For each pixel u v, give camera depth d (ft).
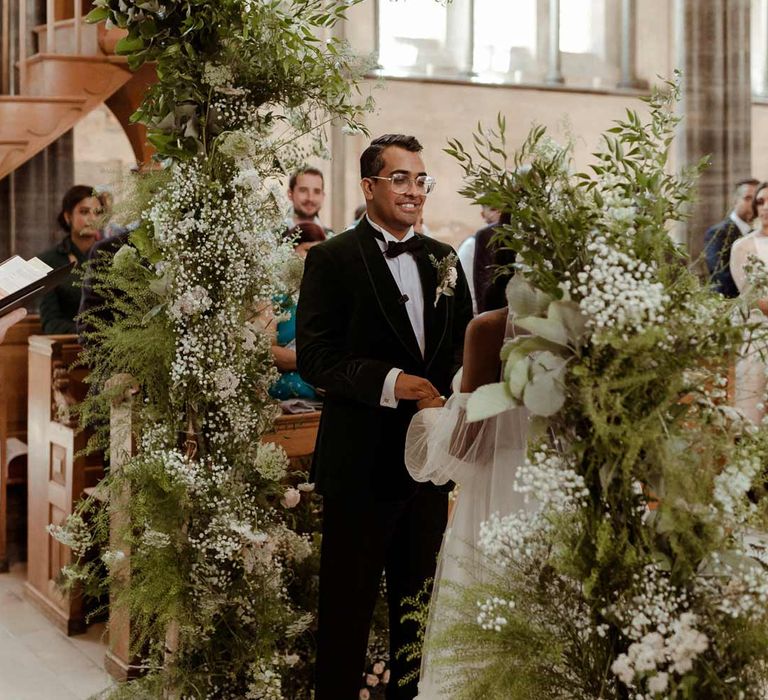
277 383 14.46
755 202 20.36
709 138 31.89
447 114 34.81
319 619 11.02
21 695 13.17
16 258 11.80
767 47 42.86
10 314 11.39
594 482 7.02
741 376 7.41
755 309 7.48
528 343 7.06
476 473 9.12
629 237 7.07
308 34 11.62
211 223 11.43
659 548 6.96
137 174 12.04
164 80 11.42
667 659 6.65
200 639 11.67
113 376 12.74
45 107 20.26
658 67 39.75
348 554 10.78
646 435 6.57
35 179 24.56
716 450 6.76
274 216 11.82
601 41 39.68
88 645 15.06
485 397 7.02
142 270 12.05
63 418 15.56
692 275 7.34
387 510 10.77
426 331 11.04
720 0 31.50
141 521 11.51
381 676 13.10
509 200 7.35
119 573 12.28
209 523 11.62
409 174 10.77
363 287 10.74
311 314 10.73
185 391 11.67
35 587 16.92
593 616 7.00
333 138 31.94
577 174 7.53
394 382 10.14
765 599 6.59
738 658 6.73
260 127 11.78
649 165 7.59
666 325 6.79
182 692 11.52
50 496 16.24
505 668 6.90
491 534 7.25
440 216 34.73
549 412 6.85
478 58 37.68
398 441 10.80
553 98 37.11
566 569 6.91
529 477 6.88
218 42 11.43
